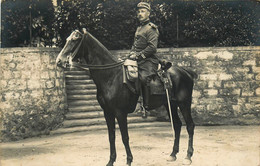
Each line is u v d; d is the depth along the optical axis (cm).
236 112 1080
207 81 1087
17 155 677
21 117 897
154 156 646
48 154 684
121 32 1170
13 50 900
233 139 820
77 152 699
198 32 1158
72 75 1210
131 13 1160
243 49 1087
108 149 727
